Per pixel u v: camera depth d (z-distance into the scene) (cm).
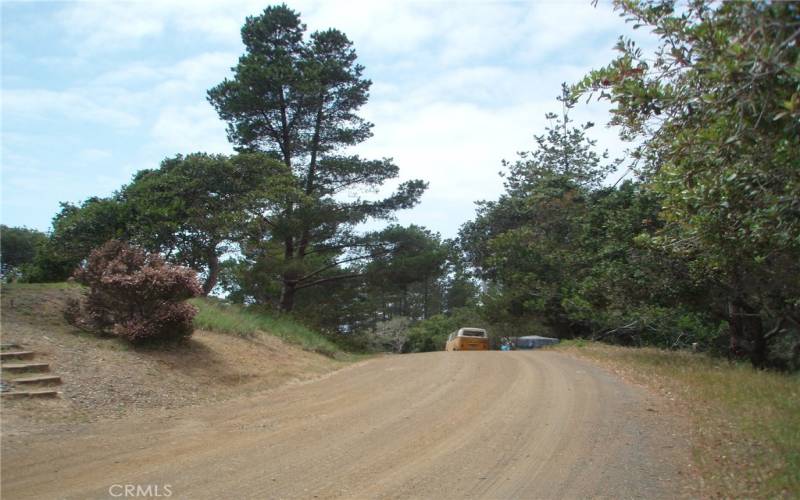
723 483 625
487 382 1291
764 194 688
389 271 3244
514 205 3366
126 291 1262
